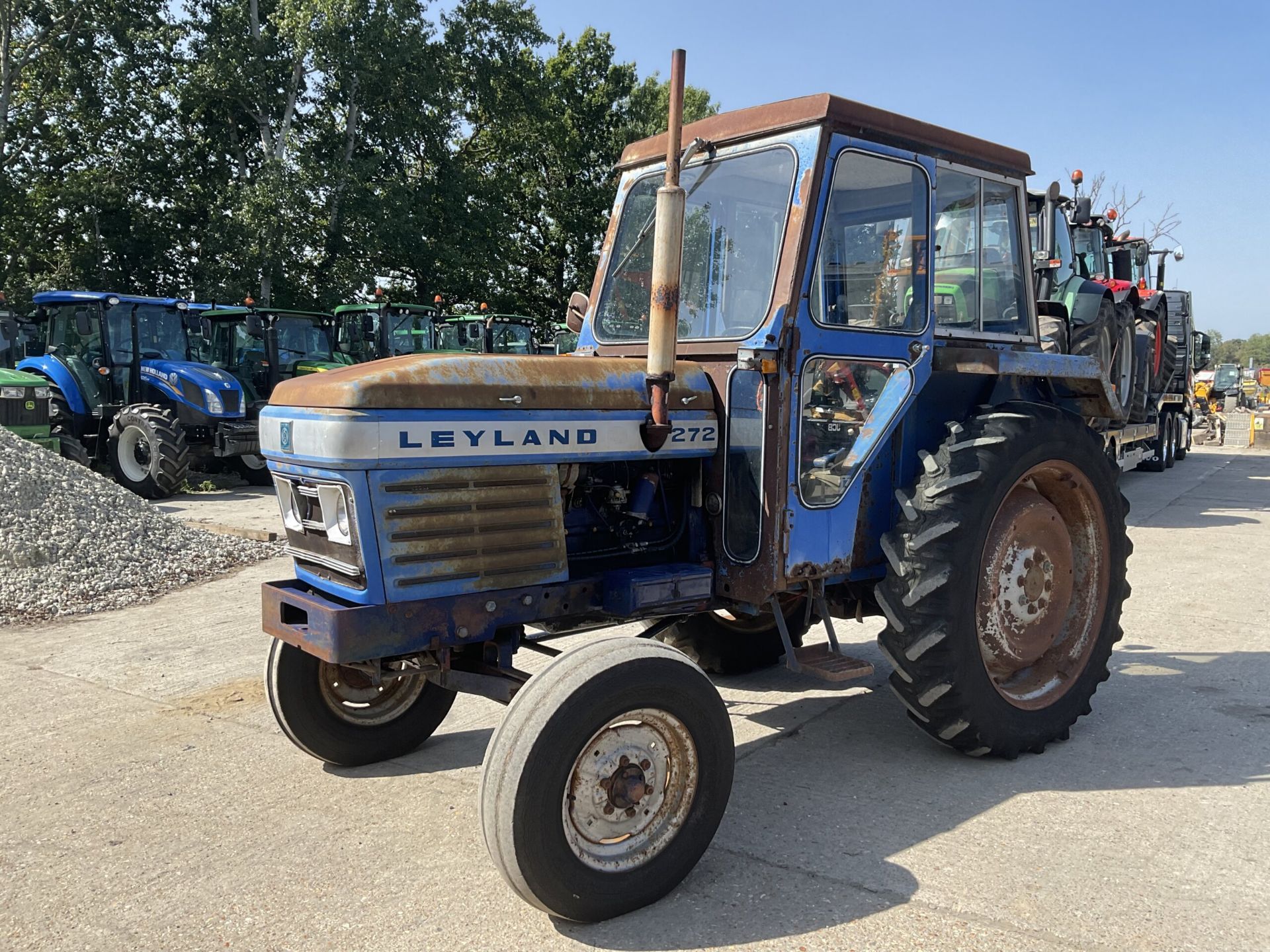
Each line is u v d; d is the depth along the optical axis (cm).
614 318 384
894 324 348
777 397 317
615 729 263
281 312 1386
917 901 265
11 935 257
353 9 2042
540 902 250
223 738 399
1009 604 371
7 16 2064
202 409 1193
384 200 2138
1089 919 255
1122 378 1054
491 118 2564
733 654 473
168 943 252
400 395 272
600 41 2819
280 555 772
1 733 404
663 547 343
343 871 289
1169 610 600
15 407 1099
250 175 2194
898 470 381
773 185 328
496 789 246
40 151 2219
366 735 368
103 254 2184
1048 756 374
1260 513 1018
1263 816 317
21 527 668
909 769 362
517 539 295
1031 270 414
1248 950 241
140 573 673
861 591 395
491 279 2553
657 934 254
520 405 292
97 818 327
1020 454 359
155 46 2225
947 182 370
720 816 281
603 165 2919
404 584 276
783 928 255
